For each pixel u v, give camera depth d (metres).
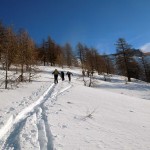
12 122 7.95
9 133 6.69
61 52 70.88
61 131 6.85
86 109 10.93
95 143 6.04
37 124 7.62
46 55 68.00
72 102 12.62
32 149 5.34
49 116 8.70
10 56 18.94
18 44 22.11
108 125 8.19
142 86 40.81
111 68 66.38
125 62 50.06
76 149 5.48
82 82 40.69
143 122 9.30
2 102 11.33
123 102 15.19
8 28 18.56
